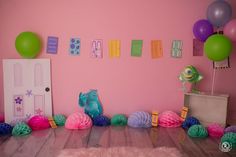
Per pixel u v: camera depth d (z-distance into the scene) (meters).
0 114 2.82
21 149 2.13
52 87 2.86
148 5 2.81
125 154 2.03
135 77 2.88
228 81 2.89
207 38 2.59
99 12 2.80
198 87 2.90
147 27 2.83
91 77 2.86
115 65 2.86
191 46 2.85
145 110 2.91
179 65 2.87
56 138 2.39
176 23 2.83
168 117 2.72
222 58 2.42
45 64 2.80
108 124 2.79
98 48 2.83
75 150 2.10
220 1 2.57
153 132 2.56
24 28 2.78
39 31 2.79
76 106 2.89
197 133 2.42
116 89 2.88
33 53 2.66
